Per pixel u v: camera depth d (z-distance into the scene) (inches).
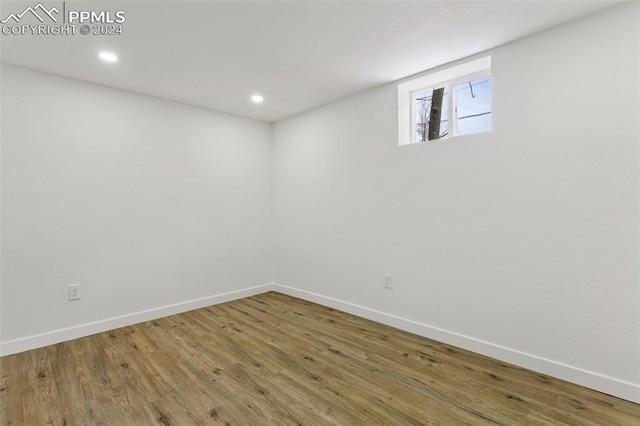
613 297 74.5
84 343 105.6
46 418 68.6
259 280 165.8
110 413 70.1
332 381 82.2
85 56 93.9
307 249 152.6
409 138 119.1
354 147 130.2
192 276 140.3
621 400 72.8
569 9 74.2
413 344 103.7
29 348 100.7
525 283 87.4
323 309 140.0
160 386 80.1
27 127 101.3
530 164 86.0
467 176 98.2
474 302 97.5
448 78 109.9
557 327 82.4
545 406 71.2
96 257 114.8
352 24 79.2
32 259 102.3
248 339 108.3
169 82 114.2
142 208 125.6
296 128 155.6
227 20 76.7
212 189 146.6
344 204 135.0
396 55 95.8
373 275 125.1
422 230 109.6
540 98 84.0
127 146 121.7
